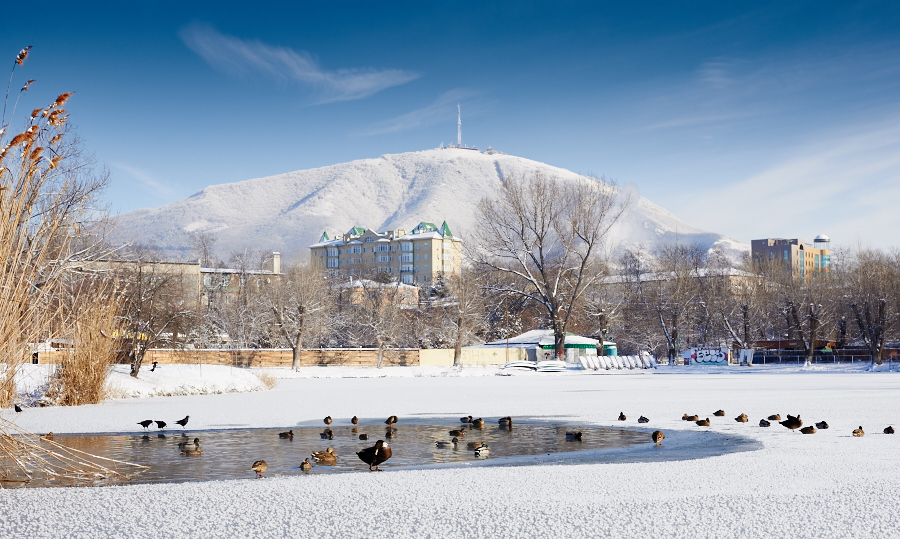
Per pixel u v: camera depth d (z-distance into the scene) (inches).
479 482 441.7
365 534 316.2
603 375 2620.6
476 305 3161.9
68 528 334.6
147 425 807.7
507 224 3080.7
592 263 3196.4
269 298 3053.6
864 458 525.7
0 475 502.9
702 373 2763.3
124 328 1524.4
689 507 360.5
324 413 1021.2
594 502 374.6
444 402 1234.0
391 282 4766.2
